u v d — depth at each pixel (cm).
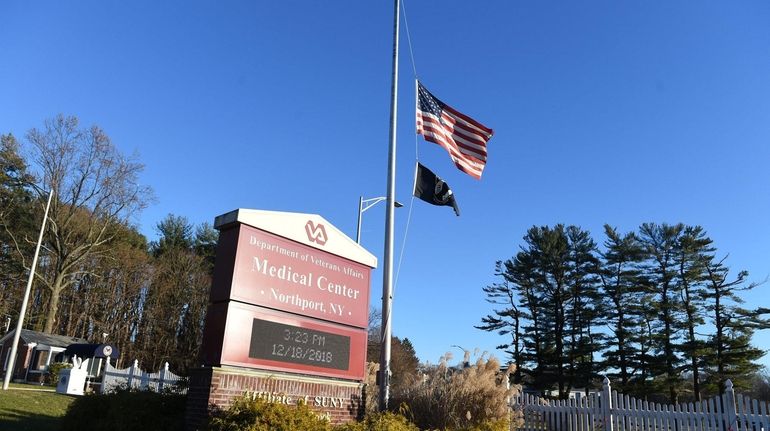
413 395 1352
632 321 5200
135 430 1045
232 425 852
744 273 4938
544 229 5738
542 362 5475
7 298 4978
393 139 1412
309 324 1121
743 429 1237
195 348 5525
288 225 1110
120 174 4397
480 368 1391
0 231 4606
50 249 4544
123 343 5531
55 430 1291
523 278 5641
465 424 1259
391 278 1327
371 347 5444
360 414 1198
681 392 5156
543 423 1595
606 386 1492
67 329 5309
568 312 5550
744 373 4719
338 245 1217
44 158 4169
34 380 3794
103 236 4750
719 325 4947
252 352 1000
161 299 5622
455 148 1517
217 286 1015
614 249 5450
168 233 6084
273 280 1066
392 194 1373
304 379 1082
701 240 5112
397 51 1478
